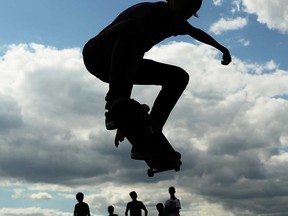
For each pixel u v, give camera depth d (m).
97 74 3.61
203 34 3.45
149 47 3.45
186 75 3.71
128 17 3.40
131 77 3.28
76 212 13.26
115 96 3.23
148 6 3.36
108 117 3.25
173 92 3.69
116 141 3.31
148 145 3.25
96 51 3.45
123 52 3.25
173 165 3.33
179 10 3.26
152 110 3.72
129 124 3.14
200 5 3.27
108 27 3.50
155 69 3.67
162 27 3.34
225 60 3.56
